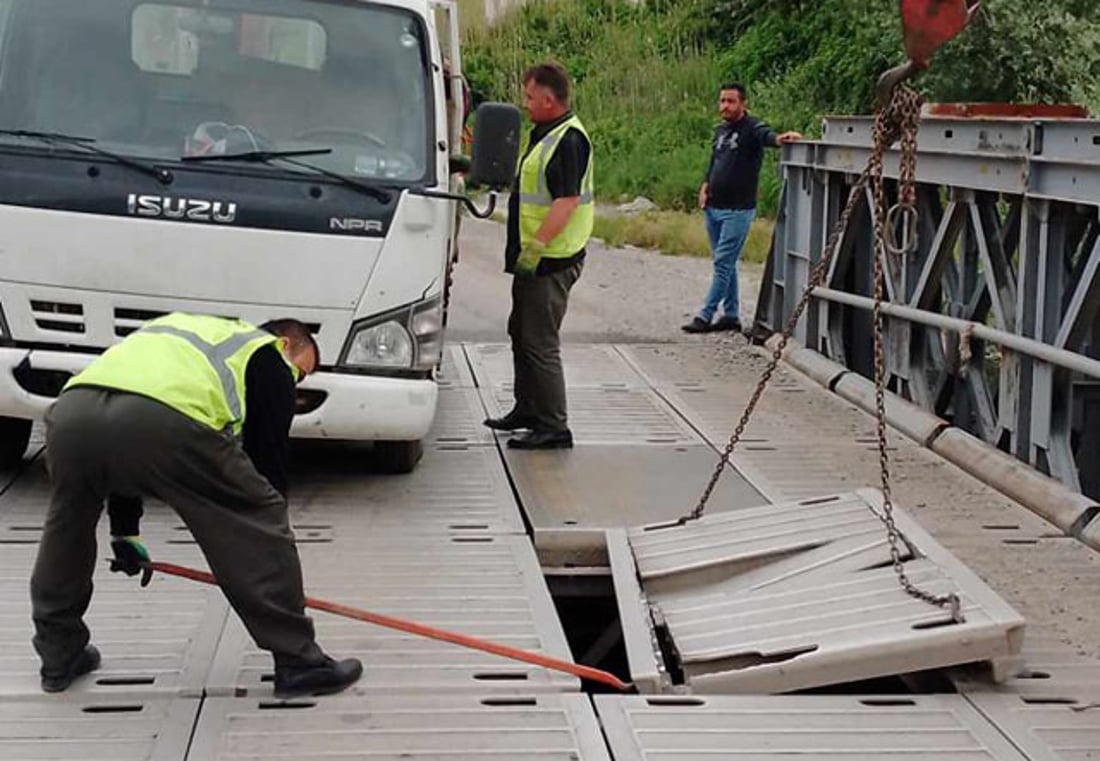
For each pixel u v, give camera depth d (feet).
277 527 14.94
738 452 26.35
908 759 13.94
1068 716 15.06
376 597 18.16
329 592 18.31
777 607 17.37
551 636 16.90
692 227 63.00
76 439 14.32
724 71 93.97
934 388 29.30
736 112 38.91
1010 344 23.95
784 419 29.30
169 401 14.33
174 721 14.49
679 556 19.26
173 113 21.83
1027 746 14.28
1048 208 23.31
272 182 21.56
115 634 16.75
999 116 25.46
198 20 22.25
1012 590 19.01
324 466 24.77
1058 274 23.45
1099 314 25.20
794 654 15.98
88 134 21.50
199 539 14.76
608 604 21.15
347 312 21.70
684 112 90.02
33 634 16.80
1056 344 23.20
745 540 19.49
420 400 22.04
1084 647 17.03
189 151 21.58
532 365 25.91
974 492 23.89
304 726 14.43
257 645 15.23
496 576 19.10
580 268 25.76
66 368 21.22
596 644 20.33
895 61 77.77
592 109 94.38
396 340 21.94
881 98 17.02
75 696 15.06
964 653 15.76
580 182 24.90
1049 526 21.98
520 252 25.30
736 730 14.60
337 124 22.15
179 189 21.26
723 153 39.09
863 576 17.83
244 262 21.35
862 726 14.76
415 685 15.48
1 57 21.77
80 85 21.77
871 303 30.45
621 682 16.15
